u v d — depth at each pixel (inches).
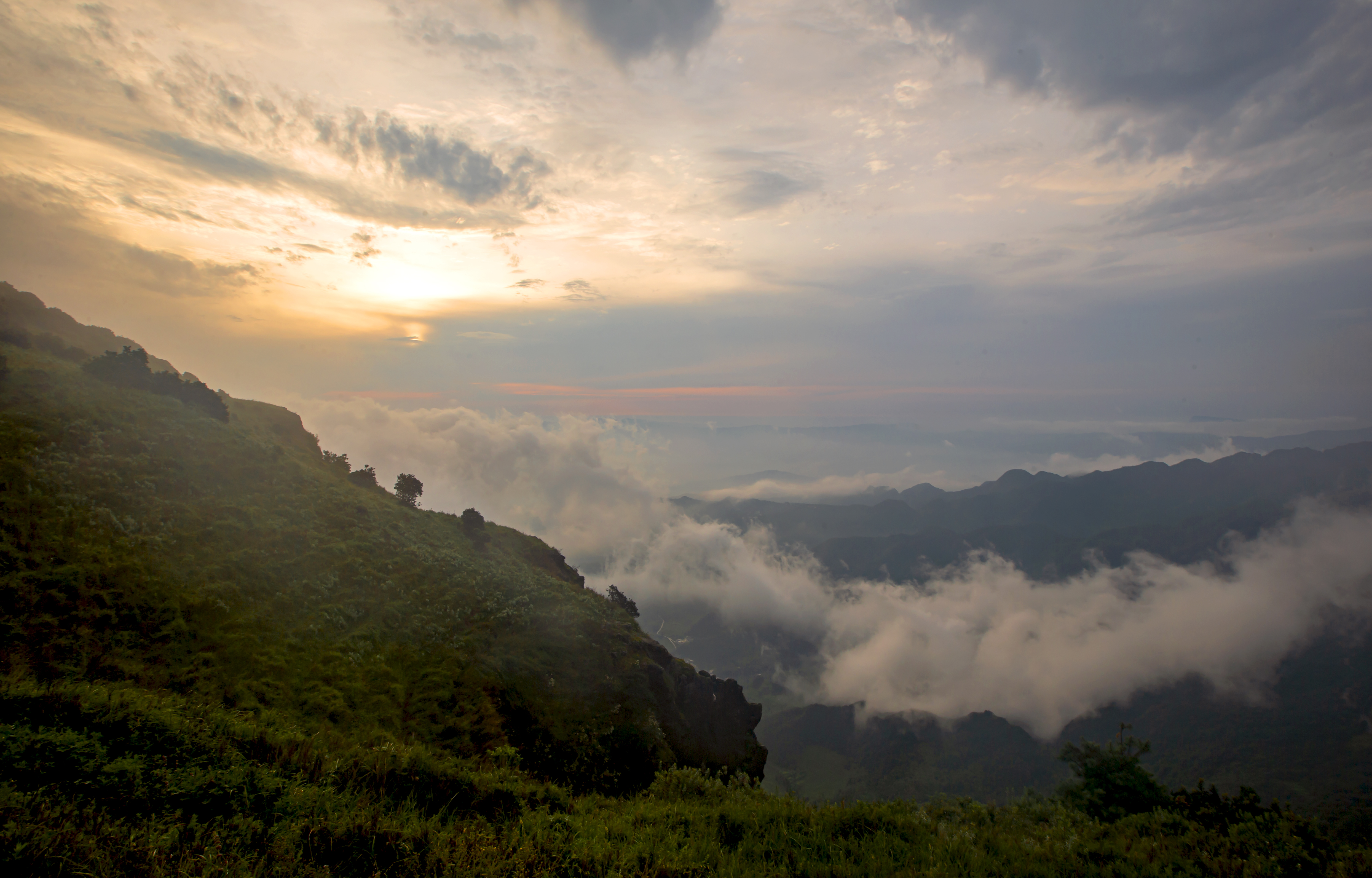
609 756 972.6
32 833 216.5
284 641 848.3
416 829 287.6
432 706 873.5
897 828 380.8
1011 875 317.1
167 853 229.0
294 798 295.1
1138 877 320.8
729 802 431.8
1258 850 363.6
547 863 278.7
